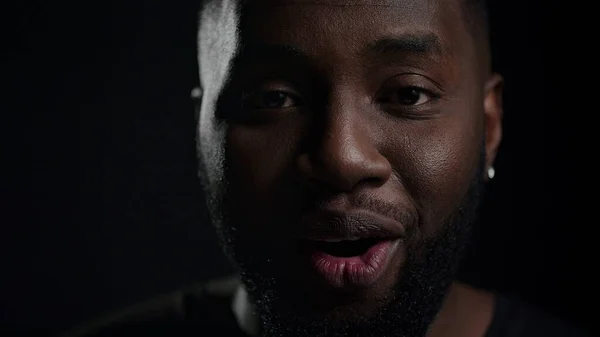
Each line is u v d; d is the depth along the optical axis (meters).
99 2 2.19
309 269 1.03
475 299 1.30
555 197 1.99
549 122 2.00
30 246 2.21
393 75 1.02
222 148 1.09
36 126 2.20
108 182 2.21
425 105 1.04
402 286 1.05
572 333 1.30
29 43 2.19
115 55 2.20
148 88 2.20
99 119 2.20
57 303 2.22
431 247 1.06
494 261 2.02
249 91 1.06
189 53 2.19
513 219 2.02
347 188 0.99
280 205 1.04
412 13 1.02
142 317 1.40
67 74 2.20
